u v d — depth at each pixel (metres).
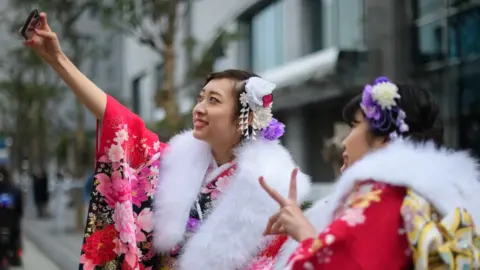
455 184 1.81
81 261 2.45
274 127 2.52
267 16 17.19
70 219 18.58
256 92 2.45
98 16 11.48
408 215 1.72
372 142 1.91
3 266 7.50
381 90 1.85
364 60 12.62
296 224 1.85
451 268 1.70
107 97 2.47
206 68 9.93
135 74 22.44
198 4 16.83
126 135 2.46
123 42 24.69
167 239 2.45
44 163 25.50
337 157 7.46
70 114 25.91
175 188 2.49
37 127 24.48
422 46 11.77
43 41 2.37
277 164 2.38
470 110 11.02
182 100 12.48
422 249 1.68
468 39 11.02
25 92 21.64
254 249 2.32
